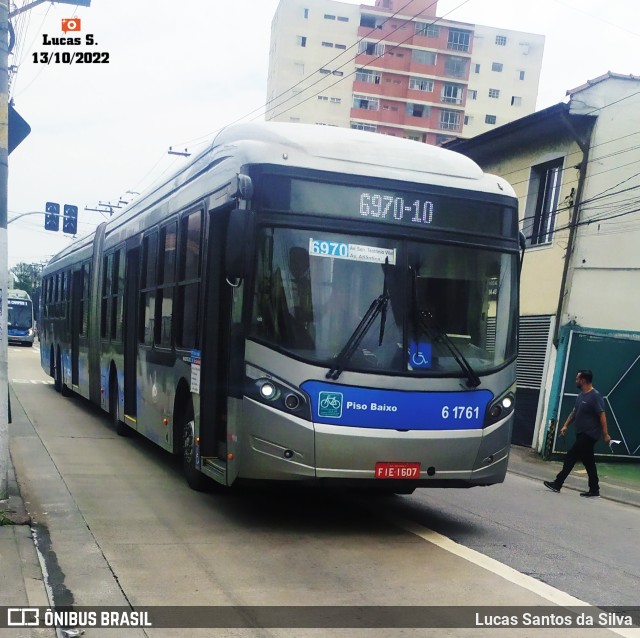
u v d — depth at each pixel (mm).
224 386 6535
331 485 5672
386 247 5910
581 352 13797
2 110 6289
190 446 7332
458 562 5531
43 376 23156
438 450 5797
